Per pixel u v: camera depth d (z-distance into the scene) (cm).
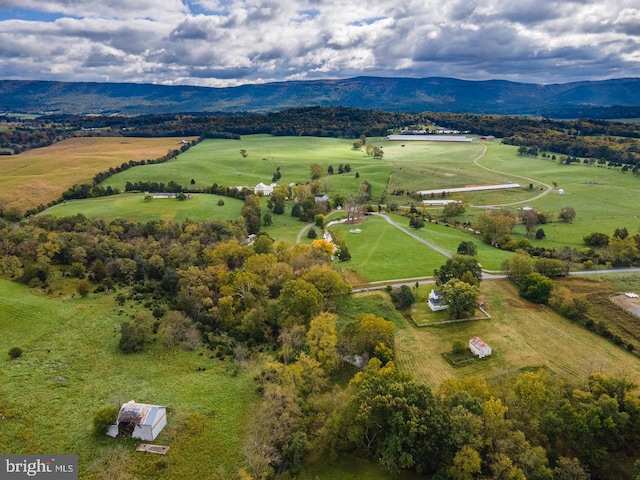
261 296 10681
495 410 6038
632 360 8694
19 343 8112
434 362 8775
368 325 8781
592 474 5916
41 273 10956
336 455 6266
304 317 9538
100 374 7700
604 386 6788
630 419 6178
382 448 6062
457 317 10388
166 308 10262
